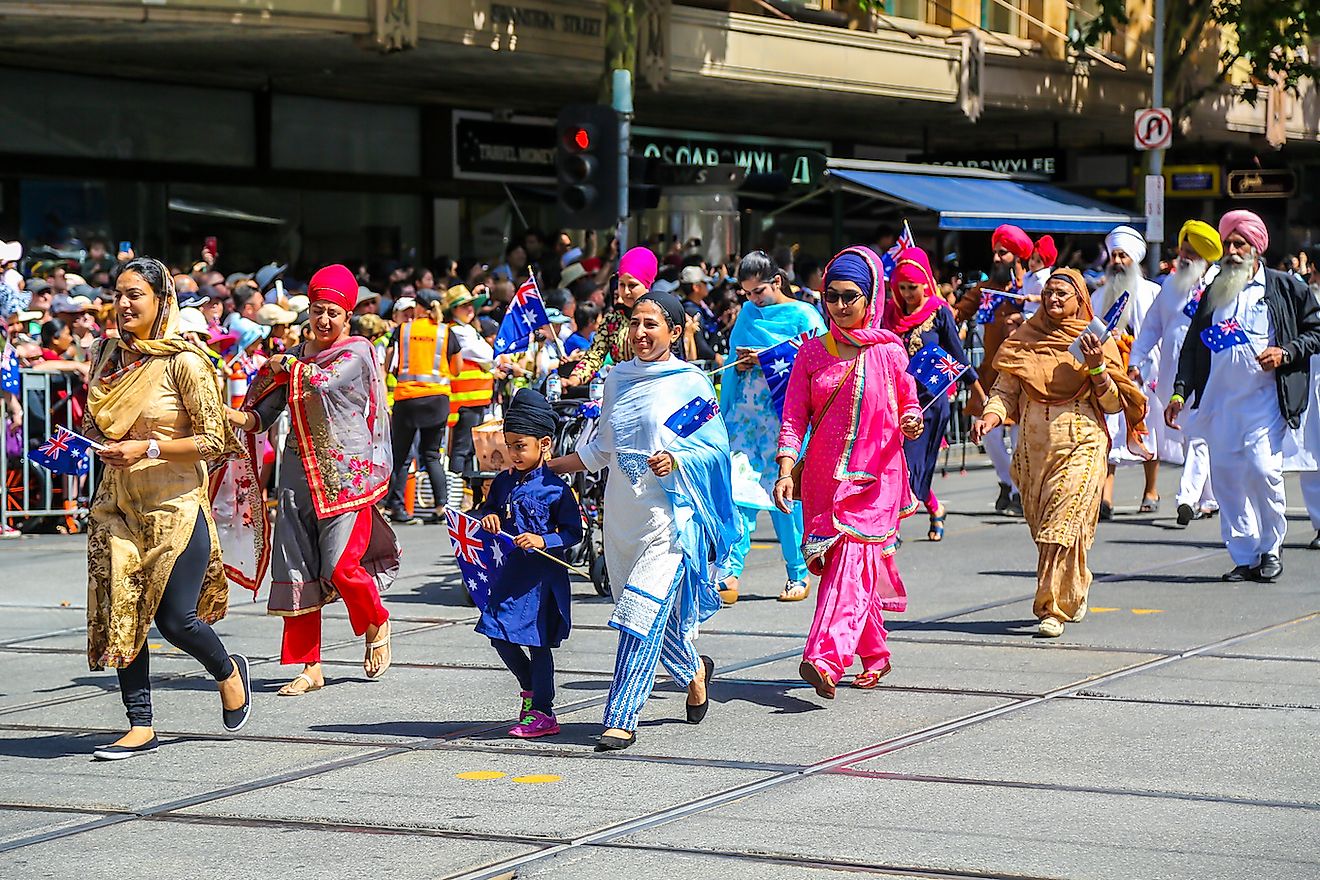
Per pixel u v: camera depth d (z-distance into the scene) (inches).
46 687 387.9
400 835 268.2
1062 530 421.1
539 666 331.3
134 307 321.4
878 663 370.6
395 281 868.0
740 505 466.9
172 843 265.9
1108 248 608.1
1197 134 1440.7
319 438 371.6
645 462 324.5
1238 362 499.5
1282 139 1486.2
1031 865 249.4
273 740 334.0
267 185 1027.9
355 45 817.5
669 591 323.9
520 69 948.0
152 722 339.6
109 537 319.6
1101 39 1310.3
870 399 353.7
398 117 1101.7
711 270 928.9
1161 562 547.2
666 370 328.8
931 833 265.3
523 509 327.6
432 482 680.4
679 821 273.4
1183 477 631.8
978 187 1102.4
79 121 933.8
